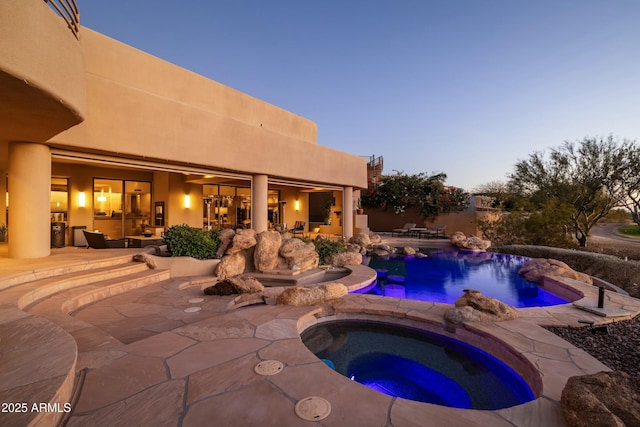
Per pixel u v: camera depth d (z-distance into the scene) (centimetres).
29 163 757
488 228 1789
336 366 466
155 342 424
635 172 1474
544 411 293
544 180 1766
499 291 938
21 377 269
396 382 427
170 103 970
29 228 768
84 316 566
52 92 450
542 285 967
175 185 1478
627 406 266
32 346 329
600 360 420
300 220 2250
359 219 2072
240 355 388
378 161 2848
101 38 952
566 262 1212
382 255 1527
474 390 409
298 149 1453
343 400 299
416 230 2286
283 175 1370
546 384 341
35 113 534
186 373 341
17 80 399
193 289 766
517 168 1881
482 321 526
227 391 308
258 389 313
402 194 2564
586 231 1677
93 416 265
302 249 984
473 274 1148
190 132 1020
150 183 1503
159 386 314
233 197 1778
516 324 522
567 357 407
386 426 264
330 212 2534
